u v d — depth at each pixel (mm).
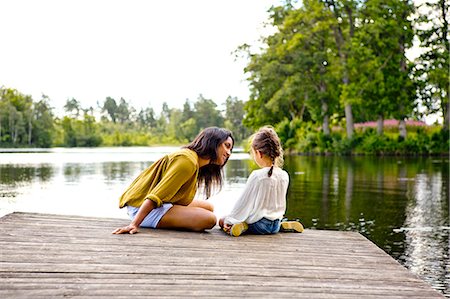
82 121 92812
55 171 18000
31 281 3008
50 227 4336
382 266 3773
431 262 5609
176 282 3125
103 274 3193
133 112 121625
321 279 3375
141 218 4301
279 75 37281
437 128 35062
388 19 32750
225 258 3717
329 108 36938
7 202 9656
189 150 4539
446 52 31109
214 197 10500
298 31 35000
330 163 23828
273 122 42188
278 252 4012
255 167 21000
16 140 75062
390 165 22109
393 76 32156
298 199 10539
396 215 8562
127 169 19297
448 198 10680
